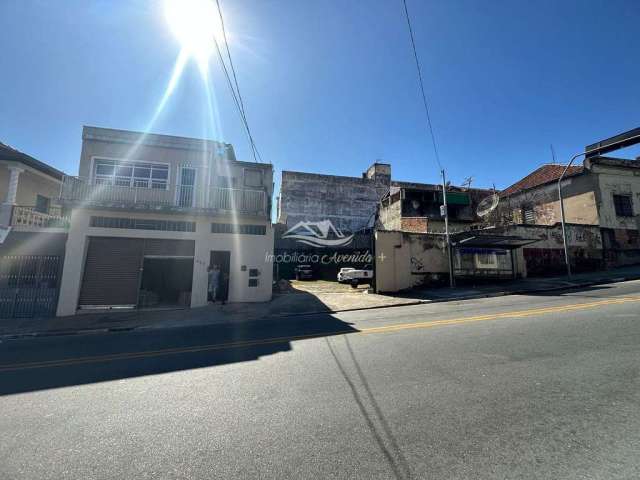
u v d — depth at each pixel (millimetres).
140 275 13438
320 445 2953
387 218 29641
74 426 3518
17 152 13438
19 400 4309
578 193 21125
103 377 5184
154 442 3127
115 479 2576
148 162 14812
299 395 4086
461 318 8602
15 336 9531
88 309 12742
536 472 2465
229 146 17047
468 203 27109
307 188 37438
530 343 5832
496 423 3203
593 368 4516
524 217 24781
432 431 3109
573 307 9227
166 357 6273
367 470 2570
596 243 19797
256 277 14438
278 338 7488
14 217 13500
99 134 14578
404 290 16344
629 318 7355
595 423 3131
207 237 14180
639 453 2652
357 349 6090
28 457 2934
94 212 13234
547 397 3715
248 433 3227
